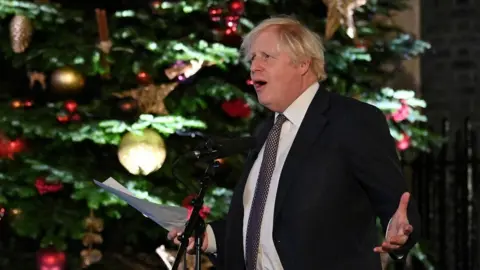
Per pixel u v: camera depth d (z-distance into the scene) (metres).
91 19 7.67
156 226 7.38
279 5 7.43
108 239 7.88
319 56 4.07
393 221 3.50
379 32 7.65
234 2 6.71
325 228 3.76
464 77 9.45
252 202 3.98
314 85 4.07
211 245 4.29
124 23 7.43
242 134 7.10
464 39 9.44
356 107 3.94
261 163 4.04
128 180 6.86
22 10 6.61
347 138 3.83
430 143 8.57
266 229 3.88
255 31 4.10
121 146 6.38
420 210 8.91
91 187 6.59
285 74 3.98
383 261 6.97
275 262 3.85
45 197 7.06
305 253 3.75
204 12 6.98
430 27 9.49
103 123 6.52
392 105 7.09
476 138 9.23
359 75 7.36
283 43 3.98
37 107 7.18
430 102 9.46
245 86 7.53
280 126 4.03
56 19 6.78
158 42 6.76
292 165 3.86
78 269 7.01
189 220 3.86
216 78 6.95
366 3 7.47
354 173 3.81
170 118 6.49
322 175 3.80
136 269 7.52
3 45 7.05
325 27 7.18
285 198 3.83
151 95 6.66
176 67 6.61
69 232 6.96
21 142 6.92
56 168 6.71
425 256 7.83
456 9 9.46
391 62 8.23
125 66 6.90
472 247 8.80
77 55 6.66
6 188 6.64
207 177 3.88
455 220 8.82
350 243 3.79
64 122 6.88
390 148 3.84
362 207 3.84
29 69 7.22
